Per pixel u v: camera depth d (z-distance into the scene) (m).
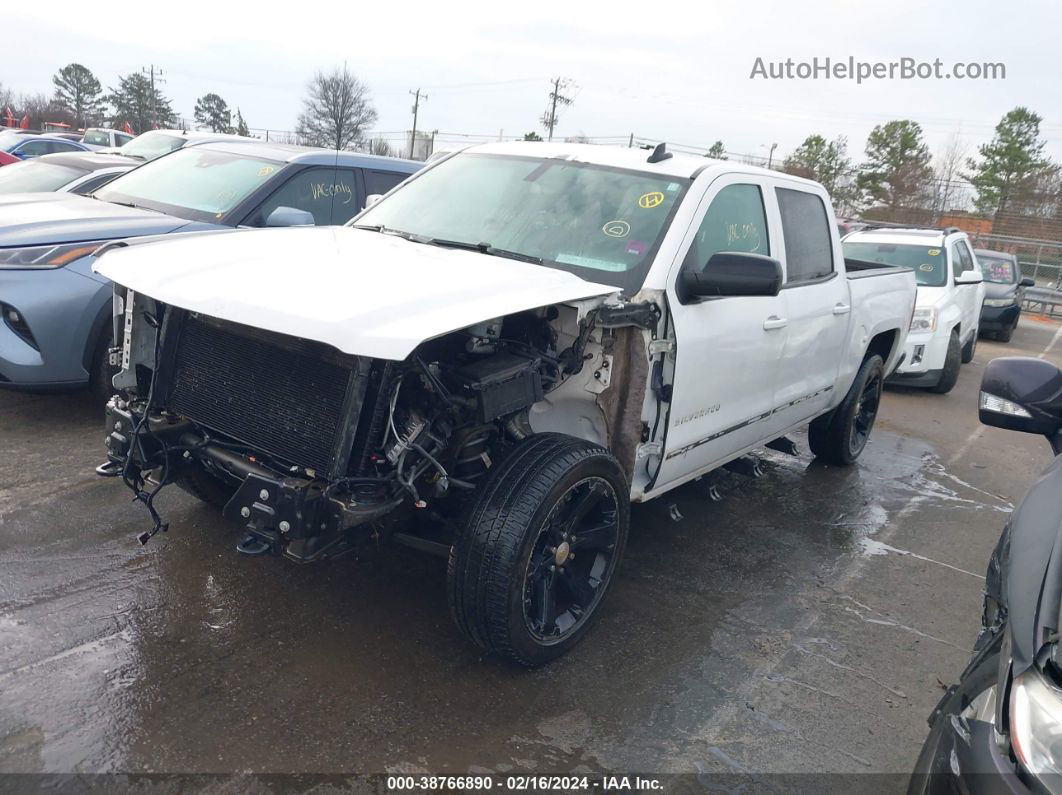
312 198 6.83
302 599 3.68
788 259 4.76
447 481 3.10
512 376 3.06
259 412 3.02
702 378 3.90
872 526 5.42
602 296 3.34
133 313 3.41
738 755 3.01
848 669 3.66
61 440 5.08
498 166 4.54
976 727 1.92
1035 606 1.98
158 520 3.32
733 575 4.44
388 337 2.59
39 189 8.65
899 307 6.30
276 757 2.73
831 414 6.09
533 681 3.30
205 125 68.44
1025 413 2.82
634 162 4.29
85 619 3.36
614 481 3.43
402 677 3.22
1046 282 28.05
